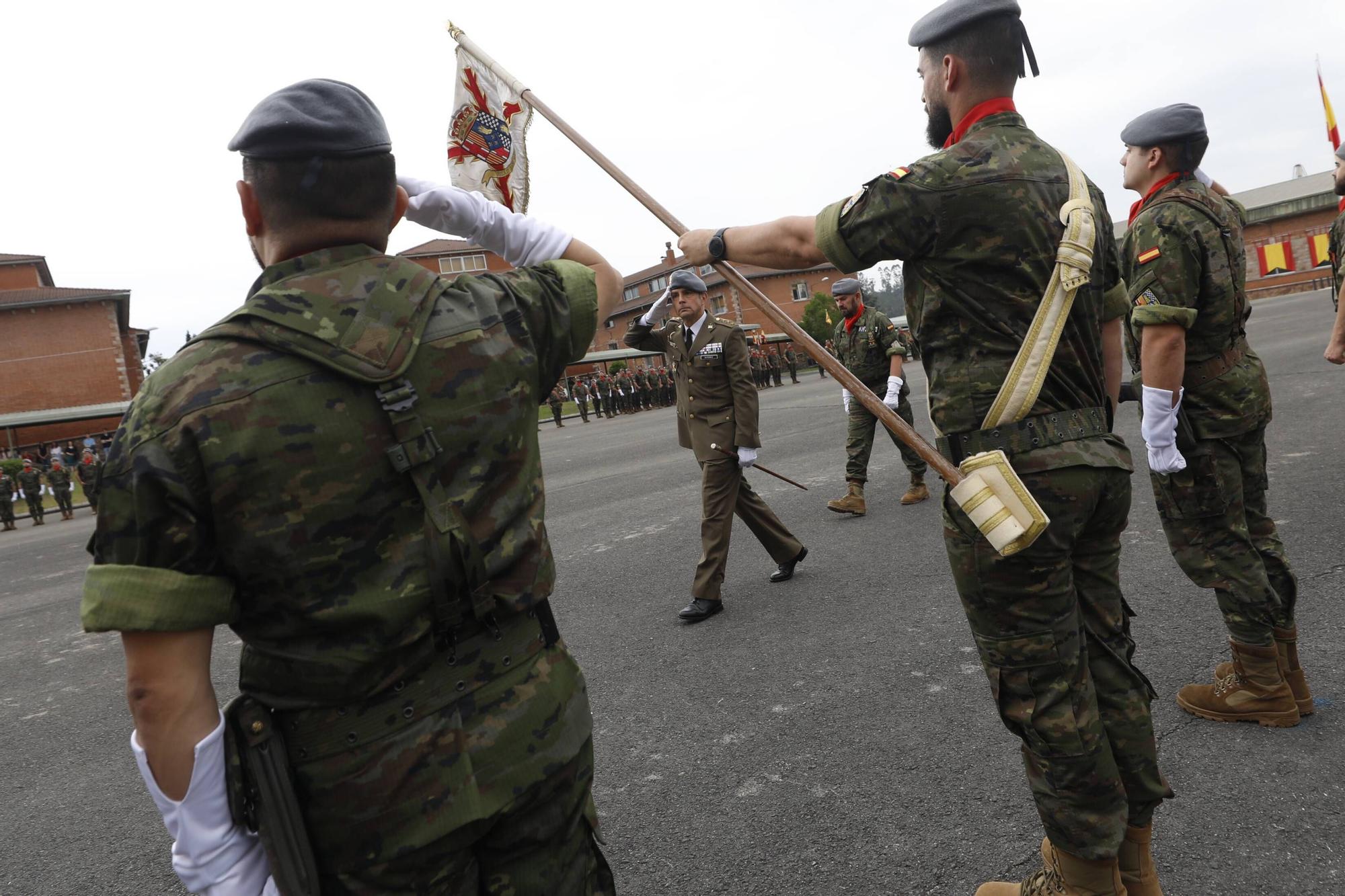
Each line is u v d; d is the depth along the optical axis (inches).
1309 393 371.6
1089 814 69.6
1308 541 173.3
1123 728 74.3
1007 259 66.8
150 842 118.6
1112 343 81.3
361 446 43.7
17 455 1460.4
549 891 51.6
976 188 66.1
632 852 100.4
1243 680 111.2
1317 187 2155.5
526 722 49.5
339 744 45.2
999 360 68.6
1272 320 917.2
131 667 40.9
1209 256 104.7
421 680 46.6
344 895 46.1
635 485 402.3
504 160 85.9
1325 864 83.0
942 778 106.8
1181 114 107.4
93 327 1729.8
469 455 47.6
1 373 1681.8
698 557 238.2
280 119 45.0
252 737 44.5
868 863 92.1
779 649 158.1
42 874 111.9
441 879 47.2
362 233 48.2
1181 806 95.7
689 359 184.9
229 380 41.6
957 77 72.1
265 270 46.4
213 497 40.9
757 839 99.5
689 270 186.4
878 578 193.2
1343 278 176.2
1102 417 73.3
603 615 194.1
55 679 203.6
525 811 50.1
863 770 111.3
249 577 42.9
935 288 69.5
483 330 49.5
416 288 47.7
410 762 45.6
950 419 71.6
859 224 68.8
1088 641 74.7
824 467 361.7
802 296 2349.9
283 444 41.8
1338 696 114.5
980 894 82.8
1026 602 69.6
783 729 126.0
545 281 55.6
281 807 44.8
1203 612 147.2
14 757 155.4
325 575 43.3
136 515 39.6
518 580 49.8
